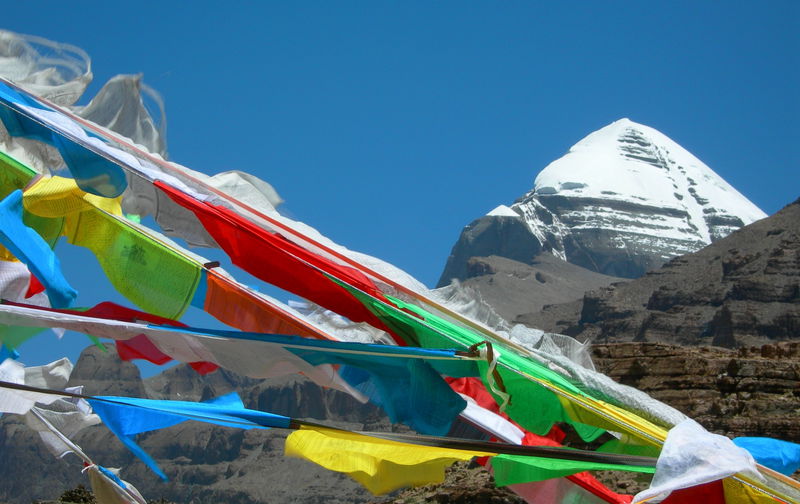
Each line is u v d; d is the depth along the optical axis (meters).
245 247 18.77
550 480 20.22
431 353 17.67
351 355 18.05
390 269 19.14
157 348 17.53
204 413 16.56
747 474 16.64
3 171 19.80
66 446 23.42
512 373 17.97
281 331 19.70
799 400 96.12
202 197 18.77
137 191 19.12
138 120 19.27
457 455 18.64
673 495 17.19
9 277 20.12
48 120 18.56
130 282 19.62
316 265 18.72
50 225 19.70
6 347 18.31
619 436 19.45
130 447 16.56
